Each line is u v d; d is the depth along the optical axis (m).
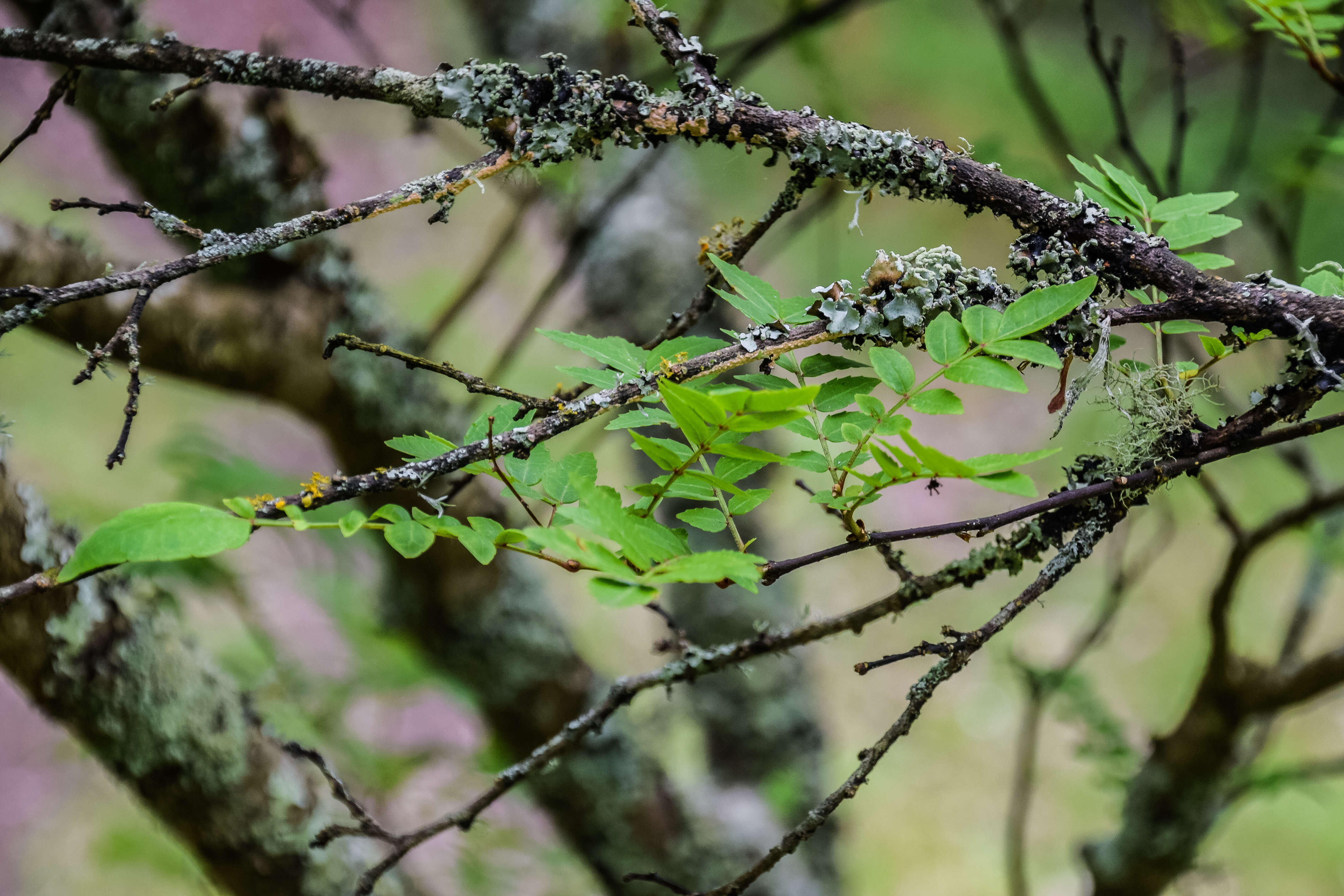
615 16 2.15
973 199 1.49
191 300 1.72
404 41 3.99
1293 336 1.47
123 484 3.47
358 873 1.68
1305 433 1.48
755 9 2.96
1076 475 1.51
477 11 2.60
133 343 1.42
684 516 1.47
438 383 1.87
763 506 2.67
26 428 3.67
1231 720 1.74
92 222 3.90
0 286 1.67
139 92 1.70
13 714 3.59
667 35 1.48
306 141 1.74
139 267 1.44
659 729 2.81
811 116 1.48
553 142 1.47
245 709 1.66
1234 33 1.85
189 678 1.64
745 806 2.49
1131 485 1.48
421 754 2.23
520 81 1.48
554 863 2.31
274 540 2.59
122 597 1.63
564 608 3.90
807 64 2.06
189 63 1.47
